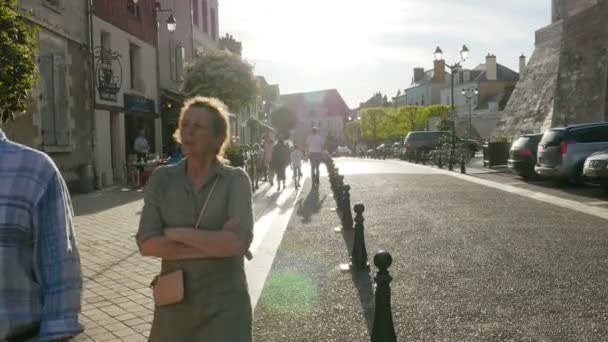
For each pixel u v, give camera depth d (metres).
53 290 1.85
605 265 6.61
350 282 6.18
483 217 10.59
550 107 28.69
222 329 2.41
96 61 17.08
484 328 4.63
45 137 13.66
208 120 2.53
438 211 11.60
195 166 2.57
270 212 12.19
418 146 35.56
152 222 2.49
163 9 24.66
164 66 24.91
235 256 2.46
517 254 7.32
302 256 7.57
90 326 4.79
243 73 24.47
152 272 6.64
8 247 1.77
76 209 12.32
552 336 4.41
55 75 14.31
